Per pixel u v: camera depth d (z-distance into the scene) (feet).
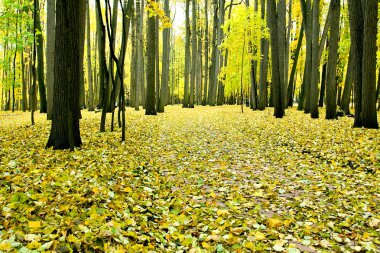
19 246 9.91
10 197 13.73
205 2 123.95
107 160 24.22
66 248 10.00
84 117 58.49
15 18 59.57
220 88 131.23
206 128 47.85
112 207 14.51
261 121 53.36
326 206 16.51
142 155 28.17
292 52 103.81
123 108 33.14
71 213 12.91
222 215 15.20
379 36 62.44
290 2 88.94
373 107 38.04
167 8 77.30
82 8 41.06
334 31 50.65
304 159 27.53
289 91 85.56
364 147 28.66
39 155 24.20
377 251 11.59
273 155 29.32
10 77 92.17
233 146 33.81
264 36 79.77
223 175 22.85
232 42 83.25
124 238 11.50
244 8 82.02
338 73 81.97
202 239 12.64
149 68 67.31
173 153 30.07
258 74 103.86
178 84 184.96
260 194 18.38
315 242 12.49
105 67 37.06
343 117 57.88
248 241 12.42
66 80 26.68
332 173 22.74
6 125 47.19
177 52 177.88
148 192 18.19
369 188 19.11
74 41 27.30
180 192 19.01
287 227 13.98
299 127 43.80
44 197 14.20
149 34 65.92
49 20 50.19
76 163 22.06
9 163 21.21
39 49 69.67
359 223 14.02
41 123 47.37
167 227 13.57
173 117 64.23
